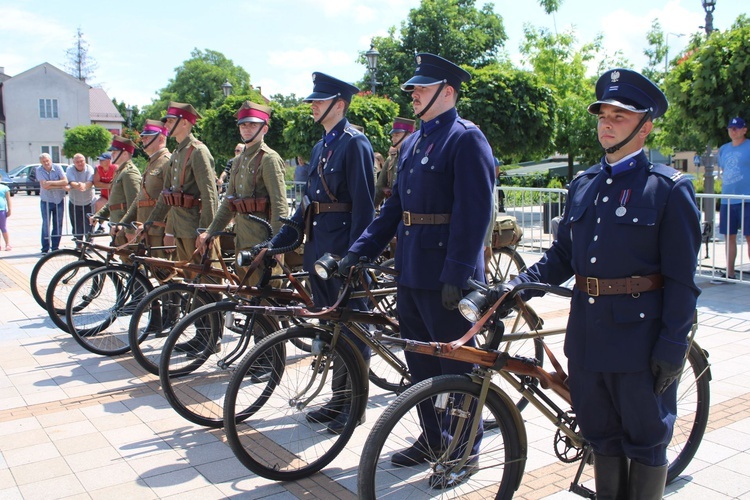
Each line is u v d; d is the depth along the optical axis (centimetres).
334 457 364
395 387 468
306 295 425
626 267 257
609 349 260
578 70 2361
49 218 1127
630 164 263
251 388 397
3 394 482
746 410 426
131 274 568
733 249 808
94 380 511
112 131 5544
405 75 3150
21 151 4947
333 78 429
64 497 335
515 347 440
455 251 326
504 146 1314
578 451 305
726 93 828
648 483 268
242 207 504
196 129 1856
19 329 661
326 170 425
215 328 436
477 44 3294
